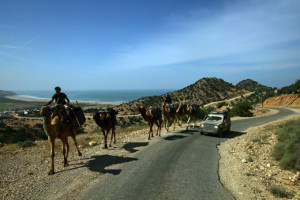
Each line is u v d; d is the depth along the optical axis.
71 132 8.04
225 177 6.38
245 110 38.78
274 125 16.92
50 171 6.46
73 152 9.16
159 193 5.20
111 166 7.20
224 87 160.50
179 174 6.52
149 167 7.14
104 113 9.62
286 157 7.04
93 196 5.02
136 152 9.11
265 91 120.88
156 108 13.01
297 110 47.47
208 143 11.45
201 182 5.91
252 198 5.00
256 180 6.09
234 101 115.62
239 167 7.28
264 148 9.46
